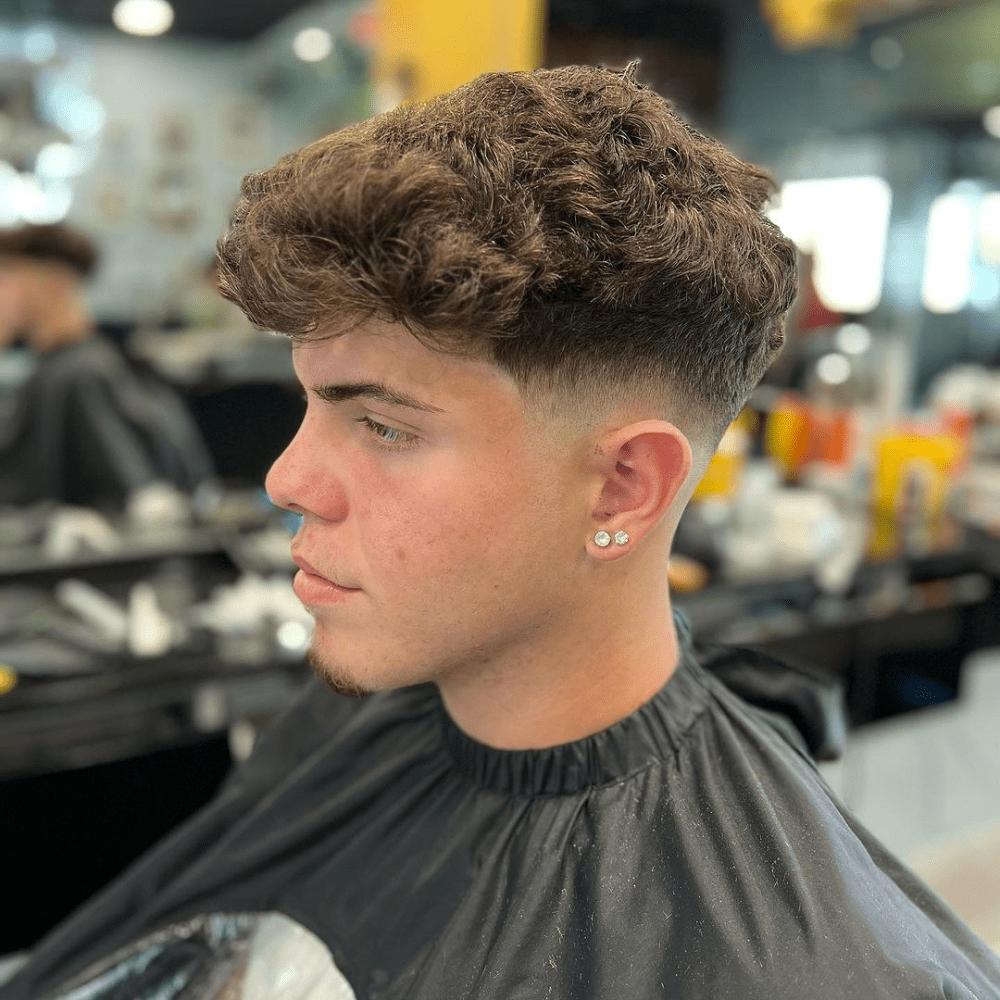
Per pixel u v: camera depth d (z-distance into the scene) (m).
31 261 1.66
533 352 0.39
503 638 0.47
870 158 1.83
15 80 1.86
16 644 1.28
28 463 1.70
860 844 0.50
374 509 0.43
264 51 2.02
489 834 0.53
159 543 1.58
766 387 1.95
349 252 0.35
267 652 1.31
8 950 1.20
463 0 1.29
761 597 1.58
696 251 0.40
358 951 0.56
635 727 0.51
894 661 1.90
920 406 2.17
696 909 0.45
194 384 1.76
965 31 1.56
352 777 0.63
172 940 0.67
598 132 0.39
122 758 1.19
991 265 2.09
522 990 0.46
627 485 0.44
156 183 2.00
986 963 0.50
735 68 1.56
